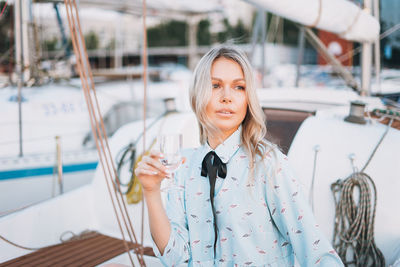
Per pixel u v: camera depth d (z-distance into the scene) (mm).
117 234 2518
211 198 1196
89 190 2641
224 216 1203
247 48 9078
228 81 1204
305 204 1145
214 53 1229
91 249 2289
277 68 9797
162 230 1171
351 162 2047
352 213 1934
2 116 3723
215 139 1284
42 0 4023
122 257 2170
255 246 1191
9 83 4070
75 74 4875
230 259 1212
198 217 1263
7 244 2121
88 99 1159
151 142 2572
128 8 6586
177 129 2627
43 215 2307
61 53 4773
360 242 1895
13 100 3889
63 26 4660
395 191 1900
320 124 2291
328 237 2006
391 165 1957
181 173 1344
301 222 1123
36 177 3684
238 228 1188
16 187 3584
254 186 1183
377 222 1899
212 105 1209
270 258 1194
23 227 2197
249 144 1209
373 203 1927
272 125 2473
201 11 7582
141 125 2822
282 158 1204
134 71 7004
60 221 2406
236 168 1220
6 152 3598
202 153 1328
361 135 2131
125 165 2568
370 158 2012
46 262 2102
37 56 4102
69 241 2396
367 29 3143
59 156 2814
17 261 2107
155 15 7402
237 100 1199
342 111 2572
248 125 1238
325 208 2039
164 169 1075
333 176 2059
